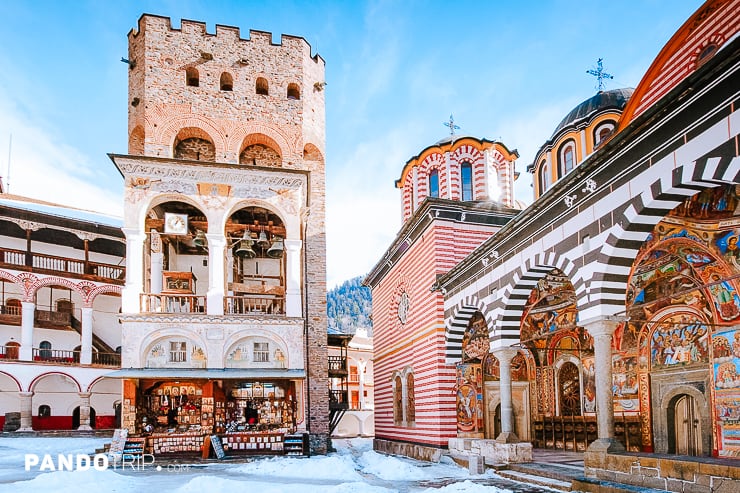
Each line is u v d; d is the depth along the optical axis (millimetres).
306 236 30672
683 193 11289
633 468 12000
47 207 42094
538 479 15742
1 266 38844
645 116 11148
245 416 26078
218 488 15516
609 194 13016
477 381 23625
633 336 18234
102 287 42625
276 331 25516
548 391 23234
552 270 18438
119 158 25453
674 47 16484
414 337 26047
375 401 33625
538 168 25766
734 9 14641
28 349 39031
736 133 9602
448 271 23141
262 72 29781
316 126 31422
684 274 15602
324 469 19484
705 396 15680
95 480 16578
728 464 10188
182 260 32562
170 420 25297
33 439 35094
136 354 24250
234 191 26516
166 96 28109
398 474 18812
